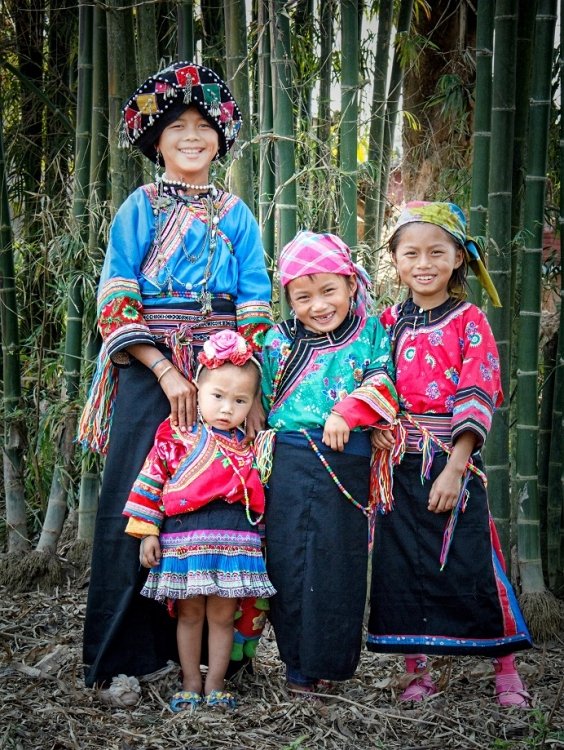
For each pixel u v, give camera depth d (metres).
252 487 2.72
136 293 2.79
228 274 2.85
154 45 3.71
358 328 2.79
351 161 3.38
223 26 4.25
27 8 4.54
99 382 2.91
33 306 4.72
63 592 3.89
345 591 2.72
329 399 2.74
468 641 2.82
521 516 3.52
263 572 2.73
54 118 4.57
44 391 4.52
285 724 2.67
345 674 2.74
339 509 2.72
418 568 2.84
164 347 2.82
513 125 3.30
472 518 2.82
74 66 4.58
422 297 2.86
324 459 2.71
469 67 4.53
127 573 2.82
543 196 3.36
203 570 2.66
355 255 3.41
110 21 3.56
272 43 3.39
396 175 4.96
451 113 4.42
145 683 2.92
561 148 3.51
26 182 4.68
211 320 2.84
